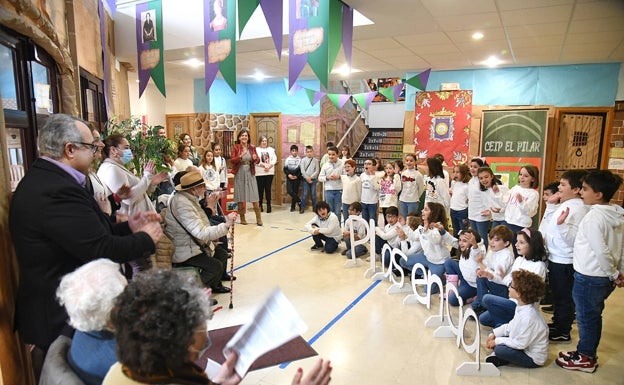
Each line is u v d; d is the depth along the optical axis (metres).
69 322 1.19
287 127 8.11
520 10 3.49
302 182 7.51
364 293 3.56
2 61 1.85
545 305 3.34
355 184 5.46
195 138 7.93
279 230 5.95
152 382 0.84
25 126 2.04
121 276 1.22
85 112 3.50
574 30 4.03
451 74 6.46
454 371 2.39
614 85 5.55
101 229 1.48
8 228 1.54
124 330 0.84
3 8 1.64
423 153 6.45
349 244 4.65
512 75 6.09
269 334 1.08
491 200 4.09
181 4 4.57
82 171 1.62
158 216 1.87
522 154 5.89
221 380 1.09
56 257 1.45
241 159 6.12
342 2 3.36
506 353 2.39
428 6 3.45
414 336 2.79
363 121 10.15
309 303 3.34
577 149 5.88
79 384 1.04
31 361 1.69
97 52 3.97
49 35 2.31
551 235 2.77
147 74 3.73
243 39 4.36
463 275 3.20
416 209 5.04
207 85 3.09
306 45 2.87
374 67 6.30
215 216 3.89
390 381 2.29
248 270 4.15
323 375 1.07
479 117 6.34
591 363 2.39
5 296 1.49
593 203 2.33
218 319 3.04
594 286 2.32
